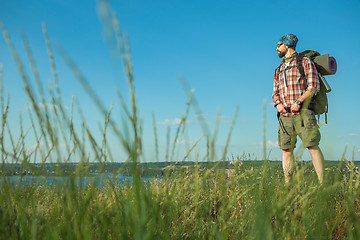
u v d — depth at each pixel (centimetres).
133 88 82
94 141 101
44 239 111
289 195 132
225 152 117
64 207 100
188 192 180
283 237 128
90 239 104
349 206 135
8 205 118
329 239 135
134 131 85
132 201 102
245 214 157
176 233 160
